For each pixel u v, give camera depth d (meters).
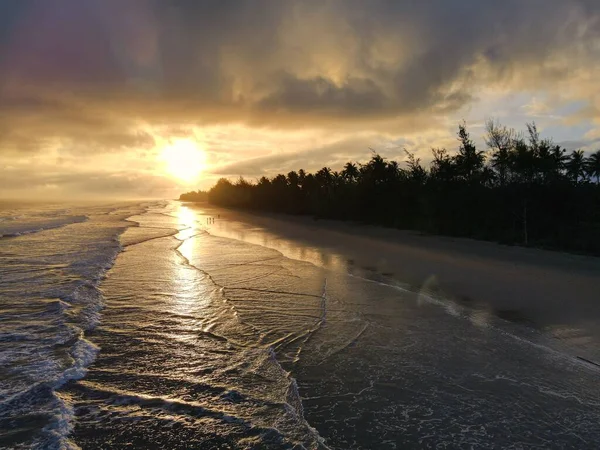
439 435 4.19
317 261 15.60
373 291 10.55
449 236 23.36
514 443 4.04
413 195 30.02
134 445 4.08
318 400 4.96
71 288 10.98
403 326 7.73
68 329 7.59
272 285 11.42
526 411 4.64
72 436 4.20
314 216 44.62
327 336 7.26
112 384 5.41
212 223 38.94
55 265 14.72
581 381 5.36
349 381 5.47
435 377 5.55
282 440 4.14
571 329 7.29
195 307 9.23
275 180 61.97
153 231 30.58
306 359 6.23
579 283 10.71
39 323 7.96
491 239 21.06
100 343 6.94
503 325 7.61
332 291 10.62
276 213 55.62
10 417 4.55
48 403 4.86
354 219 37.06
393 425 4.39
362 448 3.99
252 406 4.85
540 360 6.04
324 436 4.20
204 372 5.80
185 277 12.69
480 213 23.53
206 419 4.56
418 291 10.45
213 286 11.37
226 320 8.26
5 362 6.04
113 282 11.97
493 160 24.34
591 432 4.21
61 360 6.14
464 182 26.02
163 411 4.73
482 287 10.55
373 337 7.16
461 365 5.91
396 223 30.08
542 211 20.45
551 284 10.64
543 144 21.78
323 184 48.81
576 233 18.48
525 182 20.41
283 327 7.79
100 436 4.22
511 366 5.85
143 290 10.92
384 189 33.06
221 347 6.78
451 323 7.83
